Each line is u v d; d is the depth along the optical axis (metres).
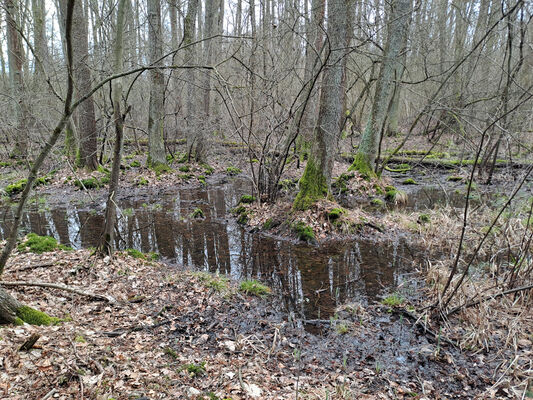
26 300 4.76
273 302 5.83
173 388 3.48
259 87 8.48
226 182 16.83
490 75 13.49
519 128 9.32
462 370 4.14
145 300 5.50
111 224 6.66
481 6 13.48
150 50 14.91
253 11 11.52
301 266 7.39
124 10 5.61
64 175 14.59
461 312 5.05
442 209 10.53
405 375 4.08
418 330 4.96
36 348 3.50
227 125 11.78
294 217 9.41
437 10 19.66
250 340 4.67
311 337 4.84
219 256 7.97
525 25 8.90
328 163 9.77
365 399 3.63
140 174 16.08
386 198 12.91
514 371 3.96
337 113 9.46
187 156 19.47
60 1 12.59
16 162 15.94
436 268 6.39
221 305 5.57
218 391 3.53
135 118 20.53
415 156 18.34
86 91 13.48
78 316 4.70
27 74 14.78
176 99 17.33
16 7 6.04
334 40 8.73
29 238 7.44
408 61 21.09
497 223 8.29
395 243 8.60
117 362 3.69
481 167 13.58
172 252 8.20
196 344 4.52
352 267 7.29
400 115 29.30
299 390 3.66
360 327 5.06
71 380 3.22
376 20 11.48
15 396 2.88
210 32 16.84
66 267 6.09
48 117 11.95
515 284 5.34
